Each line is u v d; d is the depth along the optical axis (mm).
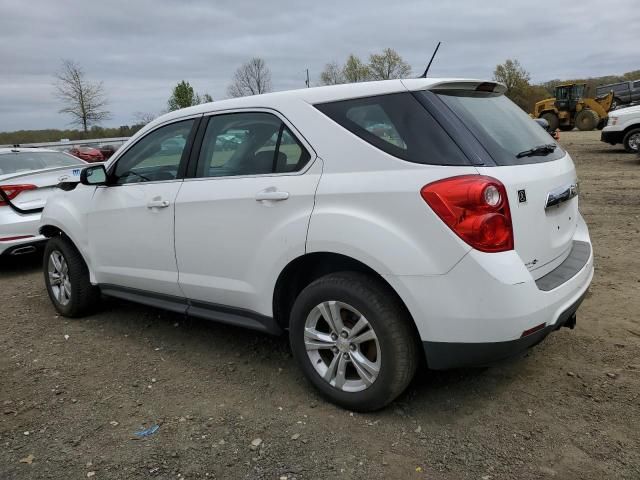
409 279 2646
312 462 2652
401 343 2785
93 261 4477
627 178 11680
